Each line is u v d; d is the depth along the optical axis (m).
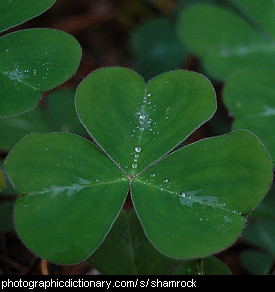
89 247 0.24
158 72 0.36
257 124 0.28
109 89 0.26
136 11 0.41
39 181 0.25
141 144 0.26
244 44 0.32
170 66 0.36
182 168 0.25
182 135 0.26
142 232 0.27
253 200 0.25
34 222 0.24
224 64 0.32
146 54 0.37
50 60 0.26
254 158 0.25
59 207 0.24
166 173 0.25
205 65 0.32
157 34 0.38
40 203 0.24
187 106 0.26
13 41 0.26
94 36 0.39
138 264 0.27
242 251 0.31
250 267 0.30
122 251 0.27
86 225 0.24
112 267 0.27
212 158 0.25
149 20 0.39
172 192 0.25
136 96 0.26
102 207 0.25
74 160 0.25
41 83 0.26
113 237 0.27
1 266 0.29
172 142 0.26
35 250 0.24
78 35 0.39
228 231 0.24
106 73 0.26
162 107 0.26
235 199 0.25
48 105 0.32
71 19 0.39
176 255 0.24
